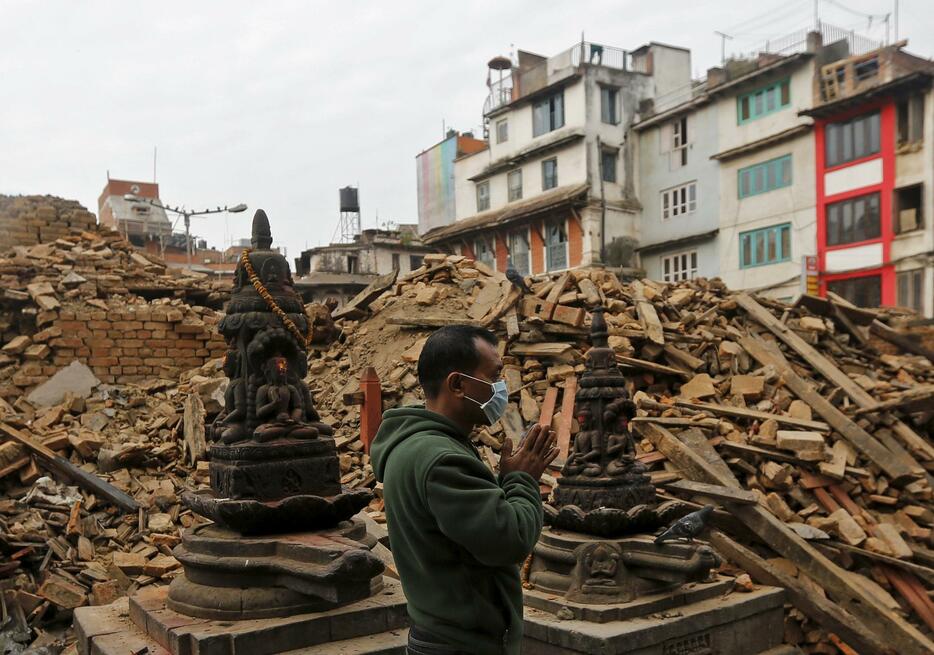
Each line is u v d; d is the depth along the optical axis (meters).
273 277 4.11
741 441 8.30
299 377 4.22
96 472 8.51
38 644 5.91
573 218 27.33
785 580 6.27
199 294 14.15
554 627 4.95
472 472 2.24
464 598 2.24
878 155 21.38
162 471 8.79
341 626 3.64
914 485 7.98
